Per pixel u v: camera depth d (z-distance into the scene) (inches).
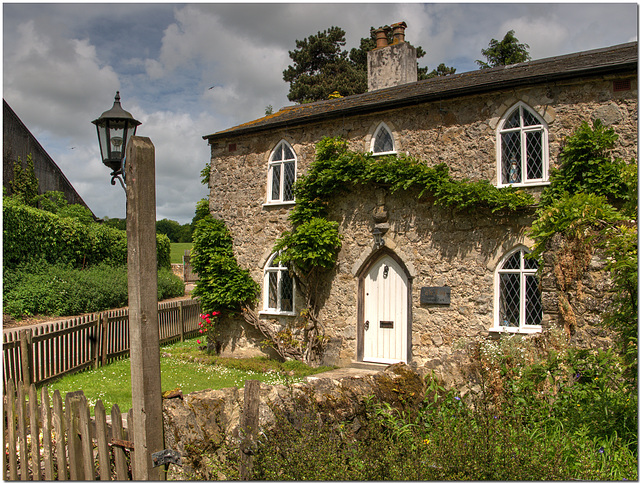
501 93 419.8
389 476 162.2
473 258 423.8
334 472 163.8
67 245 863.7
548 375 222.8
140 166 173.0
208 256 565.9
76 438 176.7
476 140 430.0
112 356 481.7
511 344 250.4
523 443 171.3
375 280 482.6
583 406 201.3
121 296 829.2
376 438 180.2
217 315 560.7
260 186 555.2
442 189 421.4
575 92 391.2
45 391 180.7
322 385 205.3
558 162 394.0
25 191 1074.7
